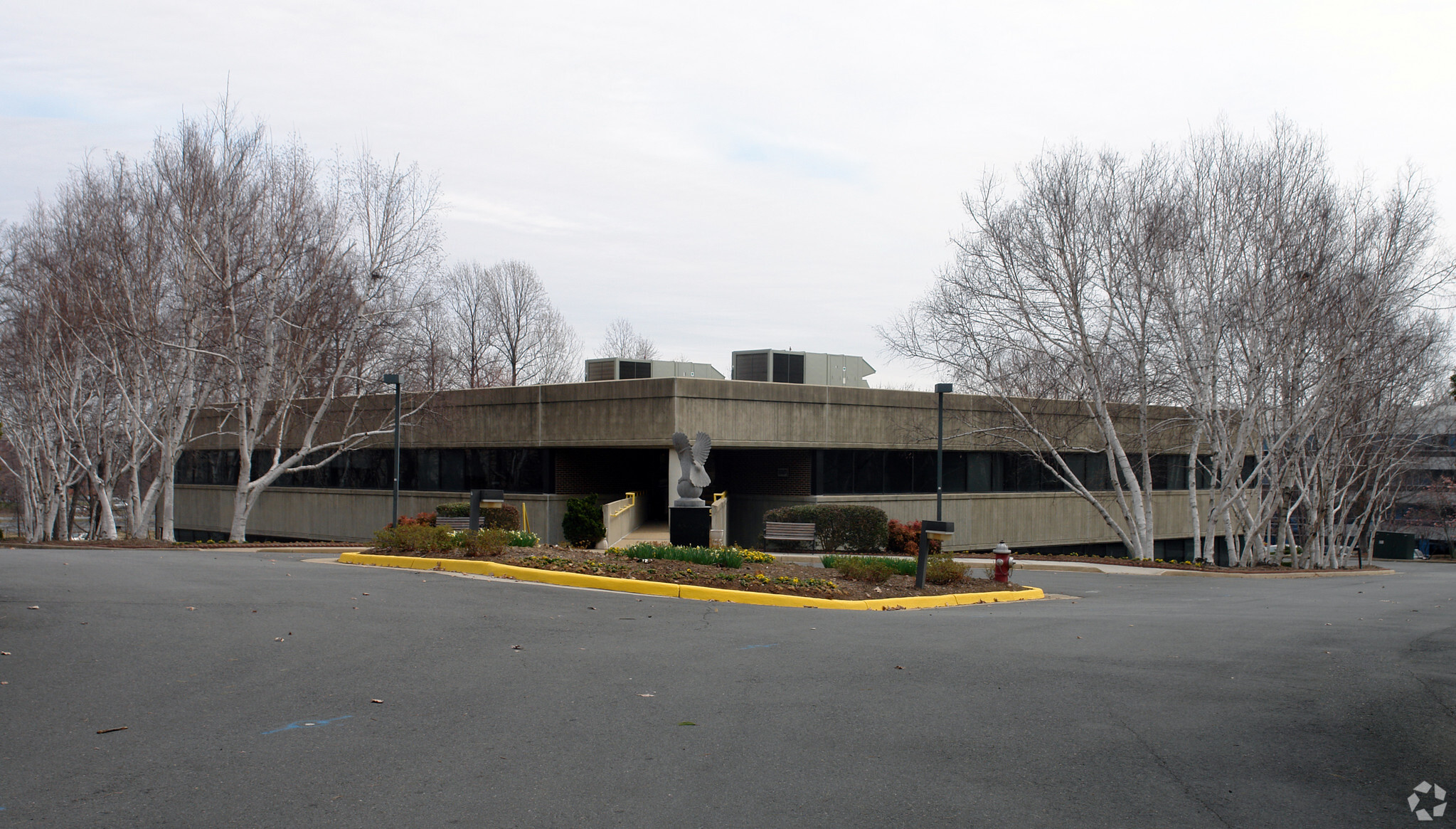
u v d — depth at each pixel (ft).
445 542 59.36
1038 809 17.69
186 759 19.76
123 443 137.80
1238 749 21.62
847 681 27.66
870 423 105.91
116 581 46.83
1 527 197.98
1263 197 90.17
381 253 100.99
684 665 29.48
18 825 16.08
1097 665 30.83
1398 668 31.01
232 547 85.61
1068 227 91.15
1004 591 56.70
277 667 28.07
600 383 100.17
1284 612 50.70
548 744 21.11
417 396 113.29
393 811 17.02
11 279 124.57
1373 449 133.39
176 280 100.58
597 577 49.08
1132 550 99.91
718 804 17.63
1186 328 93.86
